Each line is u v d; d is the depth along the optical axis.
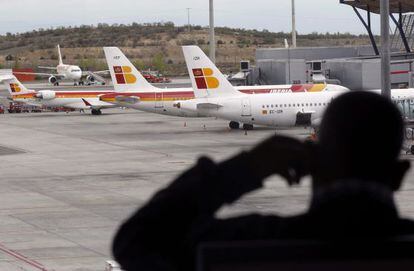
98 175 88.81
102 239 53.84
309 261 6.52
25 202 71.06
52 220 61.69
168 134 137.62
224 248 6.52
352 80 170.62
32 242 53.06
